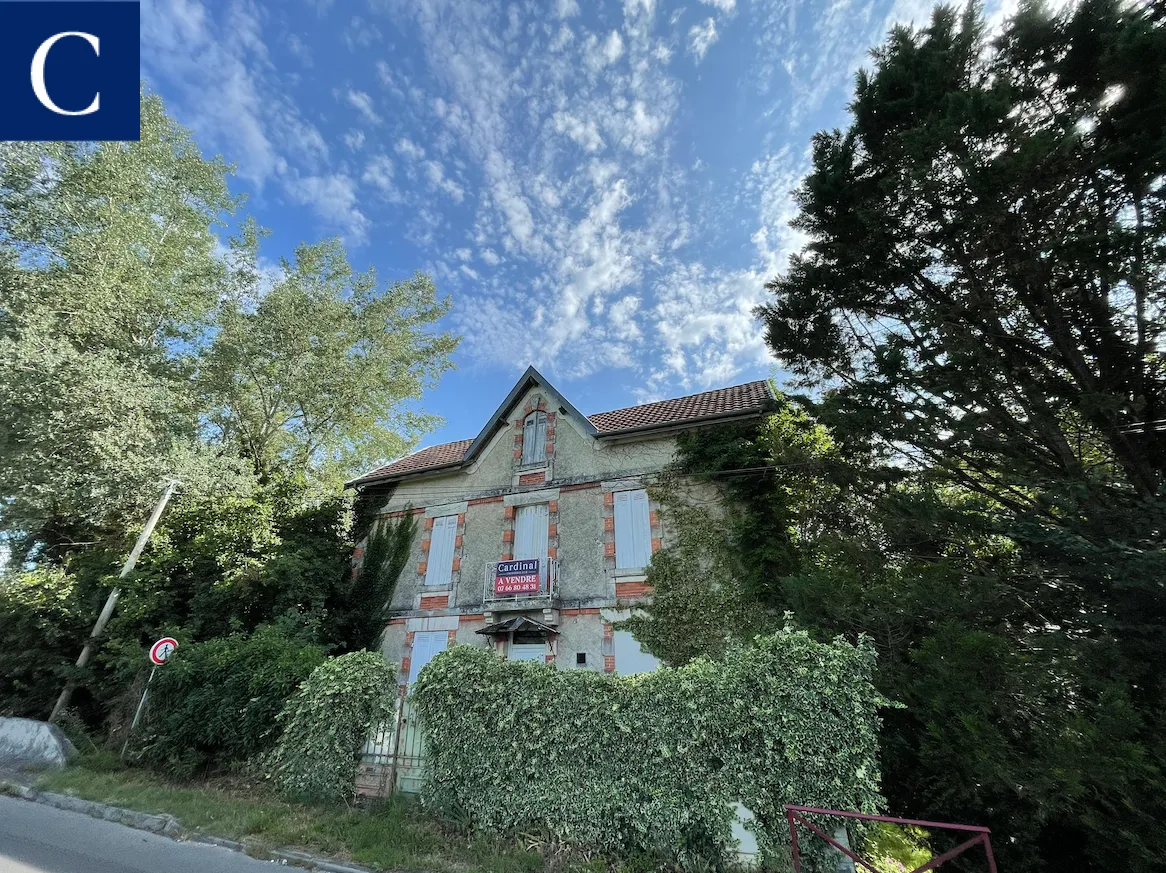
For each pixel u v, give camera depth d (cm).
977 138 713
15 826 619
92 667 1145
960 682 546
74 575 1331
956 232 755
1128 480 669
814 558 931
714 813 537
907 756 644
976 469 762
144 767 877
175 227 1795
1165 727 472
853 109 904
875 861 632
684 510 1151
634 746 589
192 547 1346
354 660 802
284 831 593
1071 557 592
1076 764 463
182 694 917
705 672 599
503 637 1236
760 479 1095
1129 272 605
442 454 1742
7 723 1005
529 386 1514
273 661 895
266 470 1714
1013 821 547
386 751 742
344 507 1555
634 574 1150
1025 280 723
